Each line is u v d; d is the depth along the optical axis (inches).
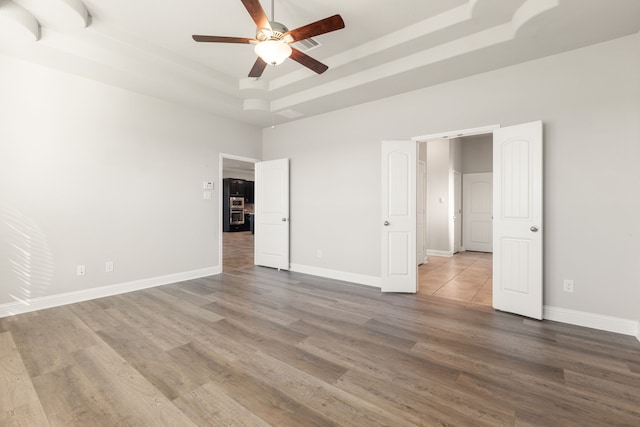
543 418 62.4
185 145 173.6
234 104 174.1
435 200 270.1
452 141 272.1
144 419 61.7
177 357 86.4
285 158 202.5
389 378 76.8
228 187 484.7
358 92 153.2
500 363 84.0
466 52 113.9
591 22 95.2
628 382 75.1
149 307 128.3
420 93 148.9
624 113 104.0
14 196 120.1
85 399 67.7
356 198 172.1
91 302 134.8
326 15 109.0
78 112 135.0
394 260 153.5
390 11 106.7
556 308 115.3
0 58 116.0
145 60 132.5
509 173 122.5
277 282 171.6
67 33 112.8
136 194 154.1
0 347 91.7
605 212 107.0
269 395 69.7
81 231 136.6
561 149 114.3
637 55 101.7
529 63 120.8
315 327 108.5
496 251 126.9
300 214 197.9
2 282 117.7
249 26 115.5
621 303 104.6
